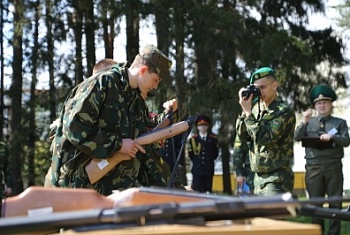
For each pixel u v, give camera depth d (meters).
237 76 19.06
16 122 19.89
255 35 18.70
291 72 18.73
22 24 19.30
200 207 1.63
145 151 4.28
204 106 17.81
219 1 20.03
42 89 20.25
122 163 4.18
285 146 5.80
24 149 19.70
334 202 1.81
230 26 18.34
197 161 12.86
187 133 4.42
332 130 7.50
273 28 19.36
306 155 7.63
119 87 4.21
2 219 1.68
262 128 5.70
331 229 7.14
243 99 5.78
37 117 20.23
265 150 5.78
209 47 18.25
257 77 5.75
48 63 19.88
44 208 1.99
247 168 6.36
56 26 19.81
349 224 8.37
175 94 18.05
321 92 7.64
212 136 12.96
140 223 1.66
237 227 1.65
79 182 4.13
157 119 5.35
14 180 19.11
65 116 4.14
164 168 4.49
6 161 8.36
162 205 1.62
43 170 19.83
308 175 7.59
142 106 4.40
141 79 4.27
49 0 19.20
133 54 20.08
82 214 1.64
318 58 21.17
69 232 1.67
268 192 5.74
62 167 4.18
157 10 17.88
